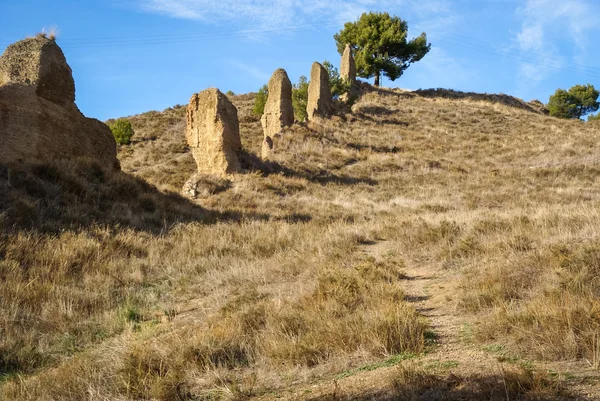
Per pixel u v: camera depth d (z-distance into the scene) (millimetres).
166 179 31641
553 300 5957
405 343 5516
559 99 72500
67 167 16484
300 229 16203
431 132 43781
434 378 4438
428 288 8492
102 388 5406
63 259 10617
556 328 5137
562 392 3900
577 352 4730
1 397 5434
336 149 35969
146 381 5340
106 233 13047
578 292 6301
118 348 6488
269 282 10039
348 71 58000
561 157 34000
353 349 5629
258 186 25375
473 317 6461
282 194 25625
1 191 13617
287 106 40594
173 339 6473
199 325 7355
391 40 62688
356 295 7574
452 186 28641
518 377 4148
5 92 16281
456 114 50656
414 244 12508
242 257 12531
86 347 7094
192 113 28484
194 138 28109
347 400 4348
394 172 32531
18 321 7715
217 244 13586
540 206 18297
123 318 8117
